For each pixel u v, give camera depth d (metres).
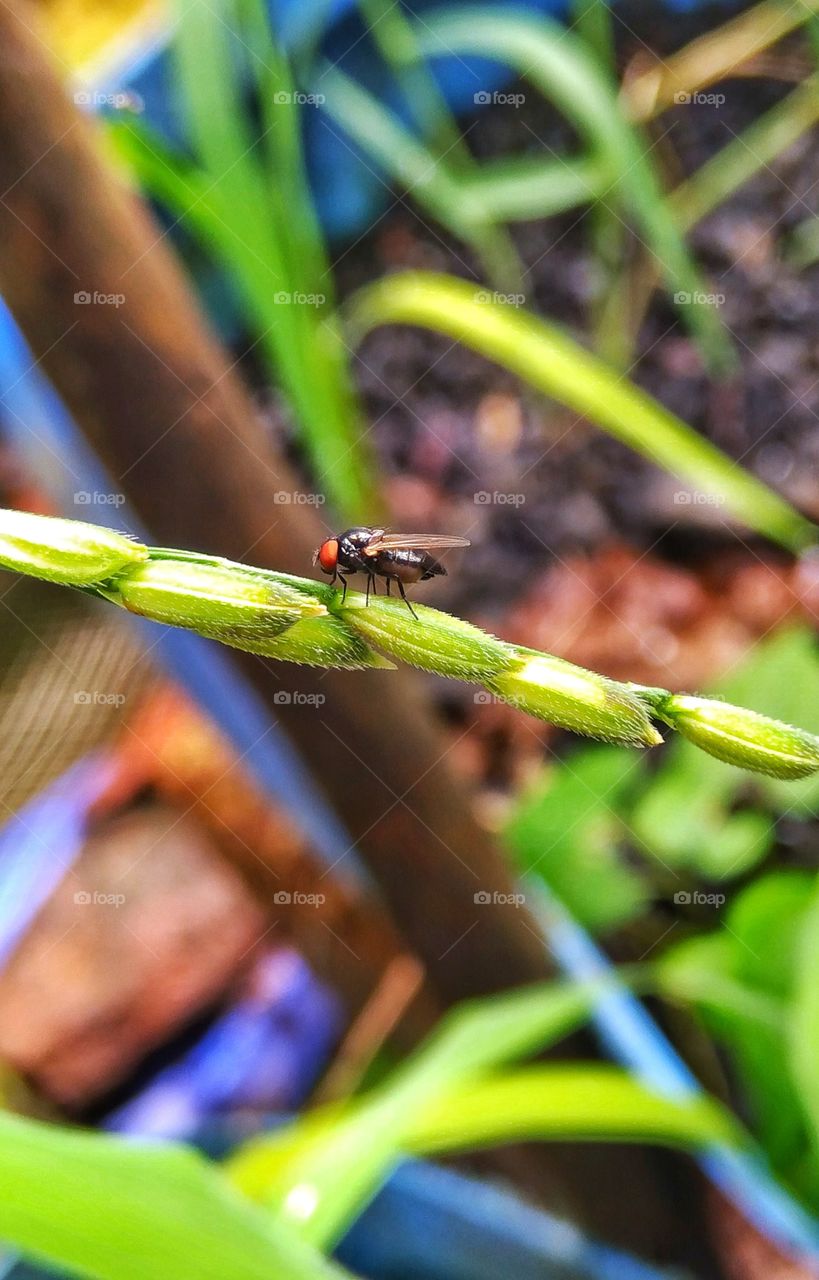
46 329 0.09
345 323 0.19
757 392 0.21
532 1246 0.14
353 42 0.22
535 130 0.22
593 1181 0.13
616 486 0.21
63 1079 0.18
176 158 0.13
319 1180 0.08
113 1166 0.06
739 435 0.21
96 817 0.20
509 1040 0.09
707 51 0.22
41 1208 0.06
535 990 0.12
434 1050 0.09
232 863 0.15
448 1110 0.10
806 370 0.21
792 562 0.20
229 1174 0.09
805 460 0.21
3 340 0.11
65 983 0.19
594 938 0.16
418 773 0.11
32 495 0.17
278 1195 0.08
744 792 0.16
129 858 0.20
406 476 0.22
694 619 0.20
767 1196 0.12
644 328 0.22
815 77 0.22
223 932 0.19
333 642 0.05
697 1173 0.13
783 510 0.15
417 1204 0.14
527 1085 0.10
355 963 0.14
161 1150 0.06
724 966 0.12
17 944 0.19
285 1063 0.18
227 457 0.09
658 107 0.22
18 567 0.05
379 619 0.05
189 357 0.09
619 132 0.15
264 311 0.13
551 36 0.20
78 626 0.16
